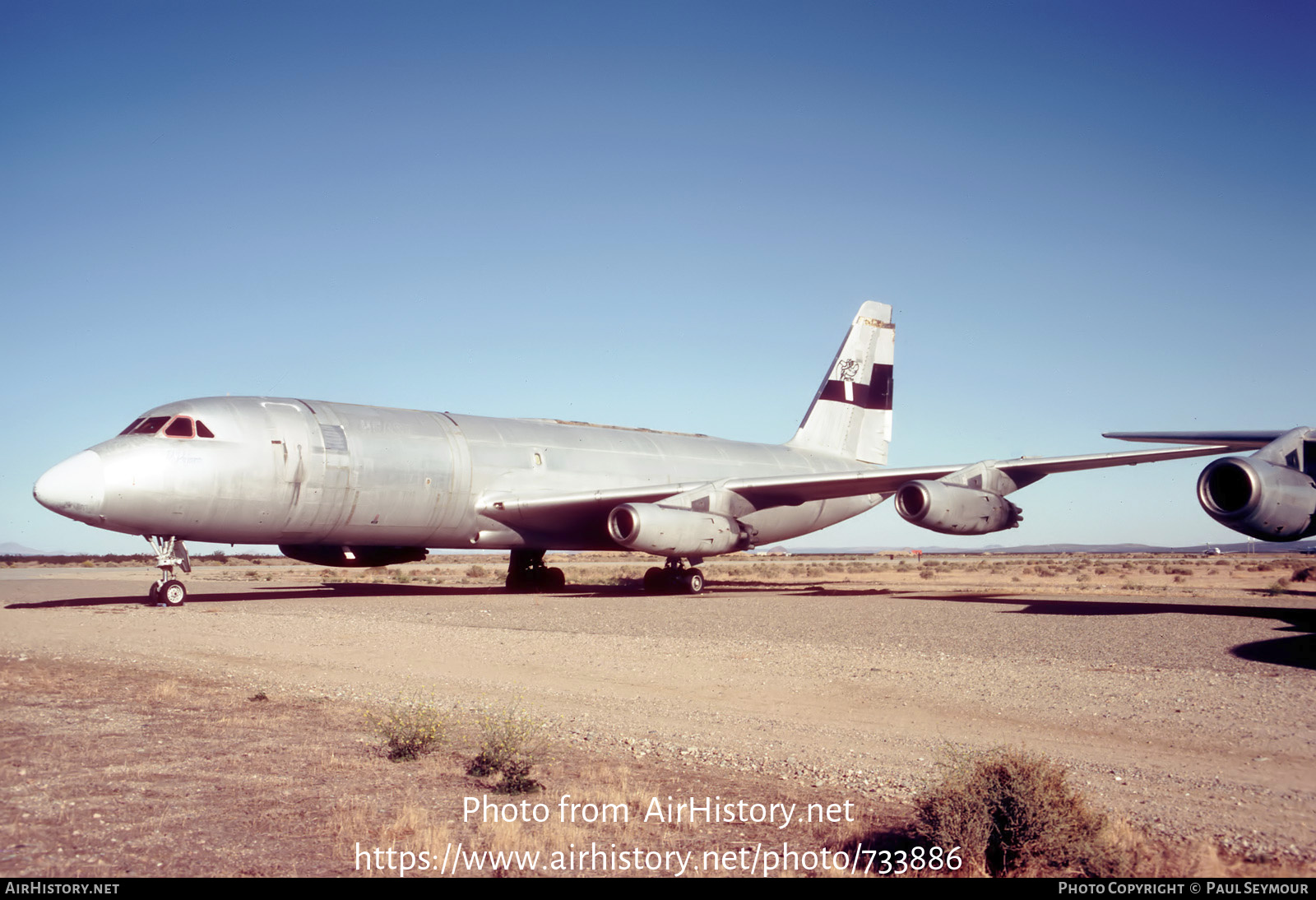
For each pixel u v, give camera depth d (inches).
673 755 315.9
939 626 682.2
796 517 1317.7
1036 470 1015.6
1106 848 207.3
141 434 841.5
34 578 1769.2
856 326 1486.2
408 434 984.9
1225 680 430.3
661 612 826.2
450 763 306.5
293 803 253.3
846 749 321.7
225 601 998.4
